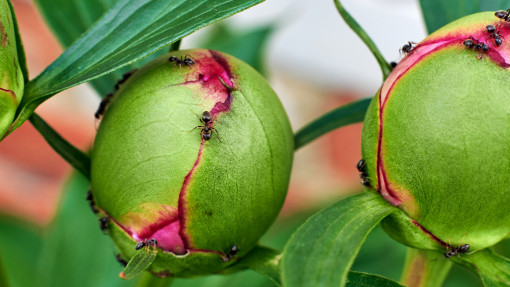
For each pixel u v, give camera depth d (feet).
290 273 0.81
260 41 1.20
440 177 0.86
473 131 0.85
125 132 0.89
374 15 2.31
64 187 1.15
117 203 0.90
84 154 0.93
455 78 0.86
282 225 1.18
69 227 1.14
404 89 0.87
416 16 2.28
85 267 1.13
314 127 0.98
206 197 0.88
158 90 0.89
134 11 0.88
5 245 1.22
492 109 0.85
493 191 0.86
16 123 0.88
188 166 0.88
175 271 0.91
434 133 0.86
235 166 0.88
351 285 0.87
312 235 0.83
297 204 1.89
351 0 2.33
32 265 1.21
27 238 1.23
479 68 0.85
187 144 0.88
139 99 0.89
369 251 1.13
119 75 0.99
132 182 0.89
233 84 0.89
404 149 0.87
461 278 1.14
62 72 0.88
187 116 0.88
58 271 1.13
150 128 0.88
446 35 0.87
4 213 1.23
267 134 0.89
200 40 1.22
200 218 0.89
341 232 0.84
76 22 1.03
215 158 0.88
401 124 0.87
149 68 0.90
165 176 0.88
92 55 0.88
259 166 0.89
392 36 2.30
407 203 0.87
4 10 0.87
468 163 0.86
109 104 0.91
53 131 0.92
